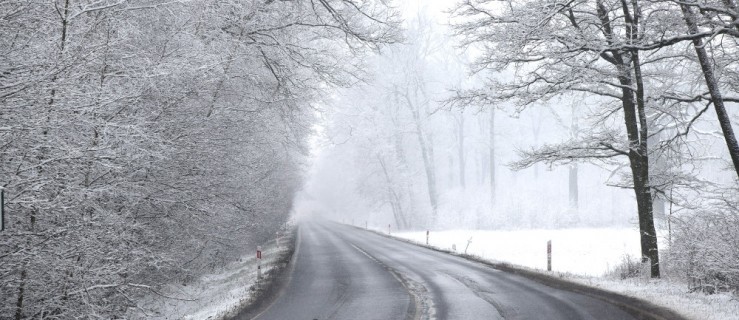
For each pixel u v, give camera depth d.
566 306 10.59
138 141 9.17
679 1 11.86
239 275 20.42
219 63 12.10
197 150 12.74
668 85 16.50
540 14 13.70
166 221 13.05
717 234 12.28
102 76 9.20
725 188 14.09
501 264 19.31
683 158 17.19
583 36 14.27
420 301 11.68
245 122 14.84
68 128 8.22
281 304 11.77
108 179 9.80
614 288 13.04
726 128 13.14
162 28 11.98
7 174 7.42
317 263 21.17
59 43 7.83
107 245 9.32
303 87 17.80
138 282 12.48
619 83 16.30
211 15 12.97
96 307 8.96
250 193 18.95
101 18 8.78
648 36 13.90
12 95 7.25
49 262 8.13
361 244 32.66
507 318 9.51
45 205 7.66
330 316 10.20
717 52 14.30
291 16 16.45
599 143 16.11
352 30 17.03
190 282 18.69
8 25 7.46
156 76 9.88
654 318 9.12
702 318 8.91
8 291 8.24
